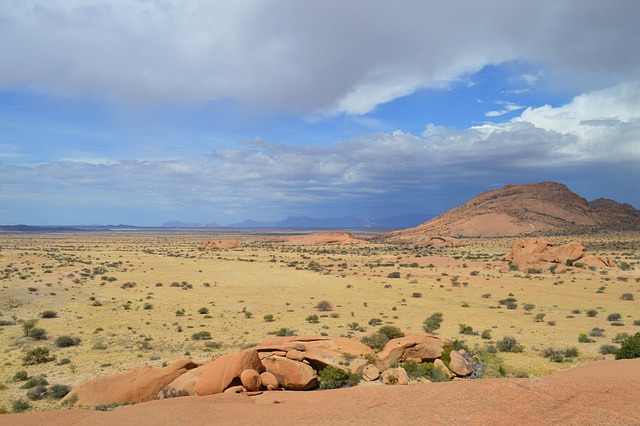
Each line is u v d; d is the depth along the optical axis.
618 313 48.88
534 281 78.31
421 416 11.55
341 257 136.38
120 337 38.69
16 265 100.56
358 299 63.28
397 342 27.53
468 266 104.56
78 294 65.94
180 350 33.53
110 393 22.30
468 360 28.17
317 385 23.98
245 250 172.50
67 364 29.72
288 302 60.66
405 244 195.50
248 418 14.88
